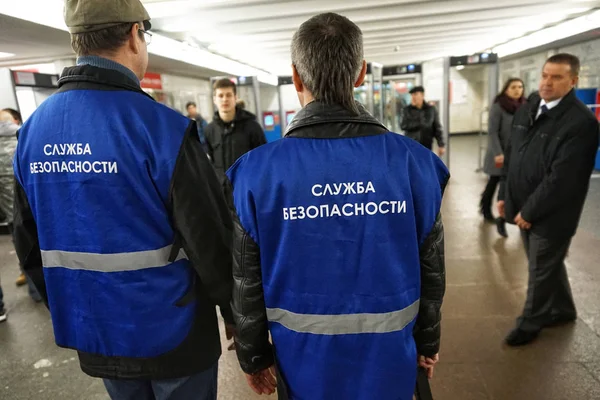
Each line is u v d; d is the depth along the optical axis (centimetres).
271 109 1029
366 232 95
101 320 122
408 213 96
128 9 116
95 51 117
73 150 114
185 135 115
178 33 575
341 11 521
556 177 226
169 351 123
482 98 1719
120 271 118
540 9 599
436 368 238
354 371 102
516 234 460
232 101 369
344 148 96
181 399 130
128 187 113
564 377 224
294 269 98
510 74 1327
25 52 618
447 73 809
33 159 119
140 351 122
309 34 97
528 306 254
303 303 100
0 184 384
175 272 122
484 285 339
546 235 241
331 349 101
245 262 103
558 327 270
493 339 263
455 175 842
